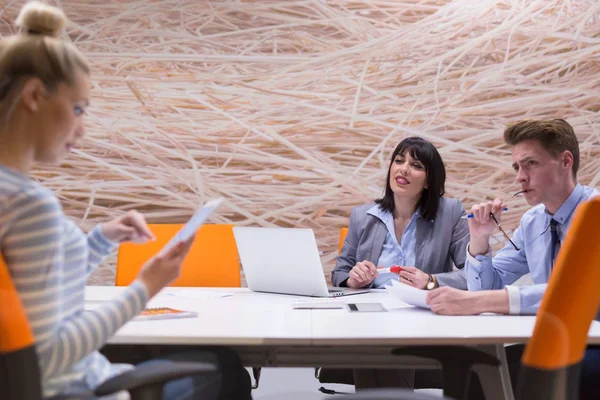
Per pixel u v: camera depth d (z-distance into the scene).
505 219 3.86
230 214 4.00
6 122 0.95
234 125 3.99
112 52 3.99
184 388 1.20
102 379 1.04
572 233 0.91
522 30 3.86
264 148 3.98
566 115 3.86
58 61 0.96
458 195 3.91
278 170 3.98
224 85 3.99
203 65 3.99
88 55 4.00
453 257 2.41
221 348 1.38
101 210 4.02
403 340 1.20
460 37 3.89
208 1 3.98
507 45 3.87
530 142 1.92
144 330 1.29
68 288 1.01
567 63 3.85
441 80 3.91
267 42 3.97
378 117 3.94
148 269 1.03
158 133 4.00
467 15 3.88
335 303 1.81
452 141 3.90
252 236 2.08
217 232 2.73
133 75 3.99
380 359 1.31
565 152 1.90
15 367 0.79
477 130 3.90
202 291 2.21
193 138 3.99
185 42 3.99
